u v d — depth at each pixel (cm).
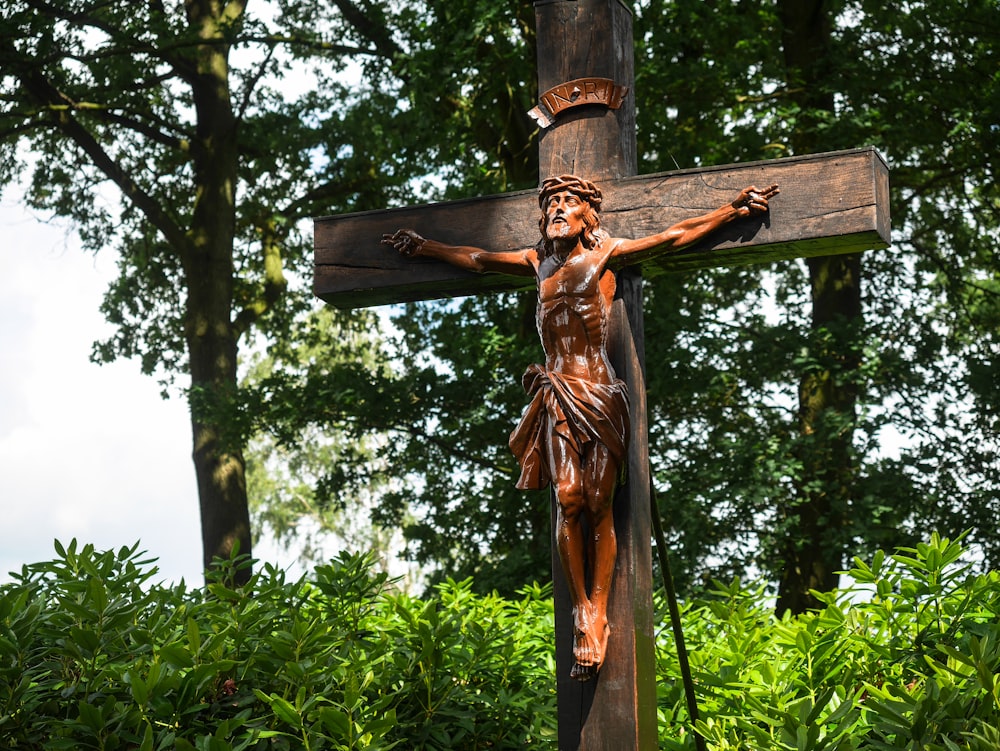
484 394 1270
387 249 373
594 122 348
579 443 319
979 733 293
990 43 1133
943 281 1409
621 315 337
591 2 354
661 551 346
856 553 1034
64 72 1639
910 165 1266
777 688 362
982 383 1088
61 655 385
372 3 1574
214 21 1680
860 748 325
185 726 362
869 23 1203
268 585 412
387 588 470
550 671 429
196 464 1578
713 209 335
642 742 315
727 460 1067
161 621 381
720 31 1184
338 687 375
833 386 1138
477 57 1146
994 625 352
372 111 1652
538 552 1139
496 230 360
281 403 1381
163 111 1767
